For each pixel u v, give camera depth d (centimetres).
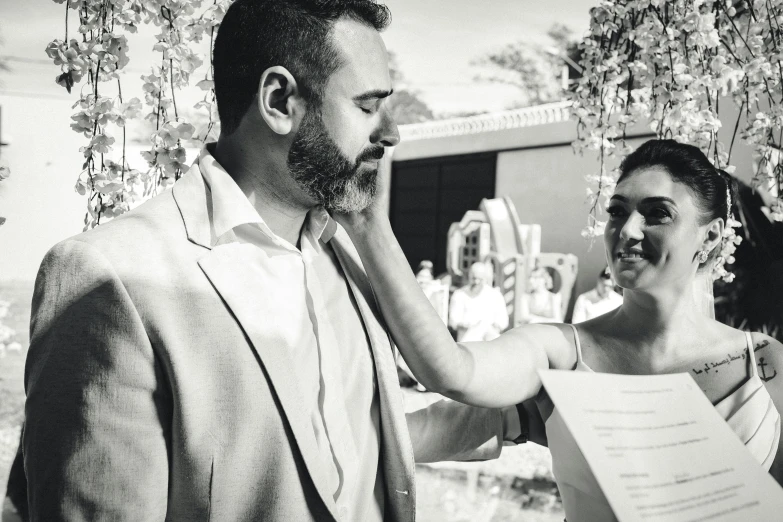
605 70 213
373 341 132
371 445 127
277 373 111
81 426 99
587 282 1031
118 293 103
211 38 185
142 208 118
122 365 101
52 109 739
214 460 105
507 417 154
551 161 1096
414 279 126
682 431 108
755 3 217
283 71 114
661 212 133
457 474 581
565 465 123
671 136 209
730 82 217
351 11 118
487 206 970
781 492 104
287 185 121
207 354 107
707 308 166
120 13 182
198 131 188
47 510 98
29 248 742
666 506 96
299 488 110
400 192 1284
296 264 125
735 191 150
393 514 129
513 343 140
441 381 125
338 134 116
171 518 106
